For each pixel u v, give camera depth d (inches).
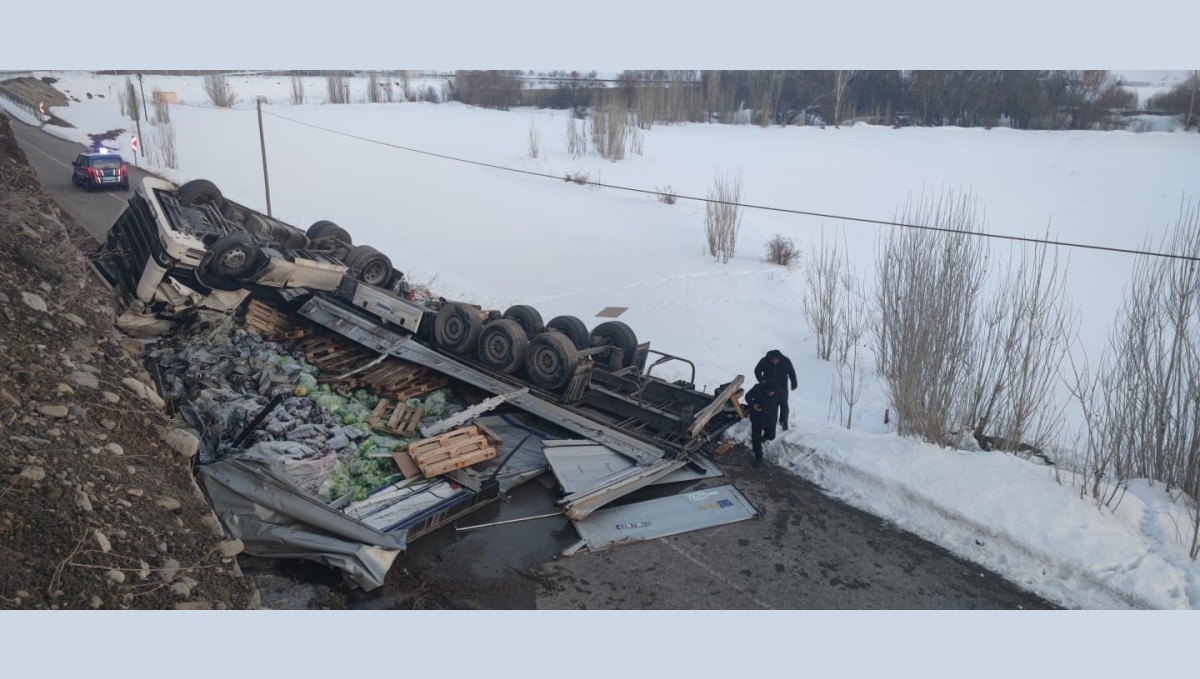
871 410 499.8
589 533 336.8
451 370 454.0
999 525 338.6
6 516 212.7
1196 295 374.6
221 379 411.5
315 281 494.9
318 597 280.2
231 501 309.6
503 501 362.3
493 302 717.9
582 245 972.6
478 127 2295.8
